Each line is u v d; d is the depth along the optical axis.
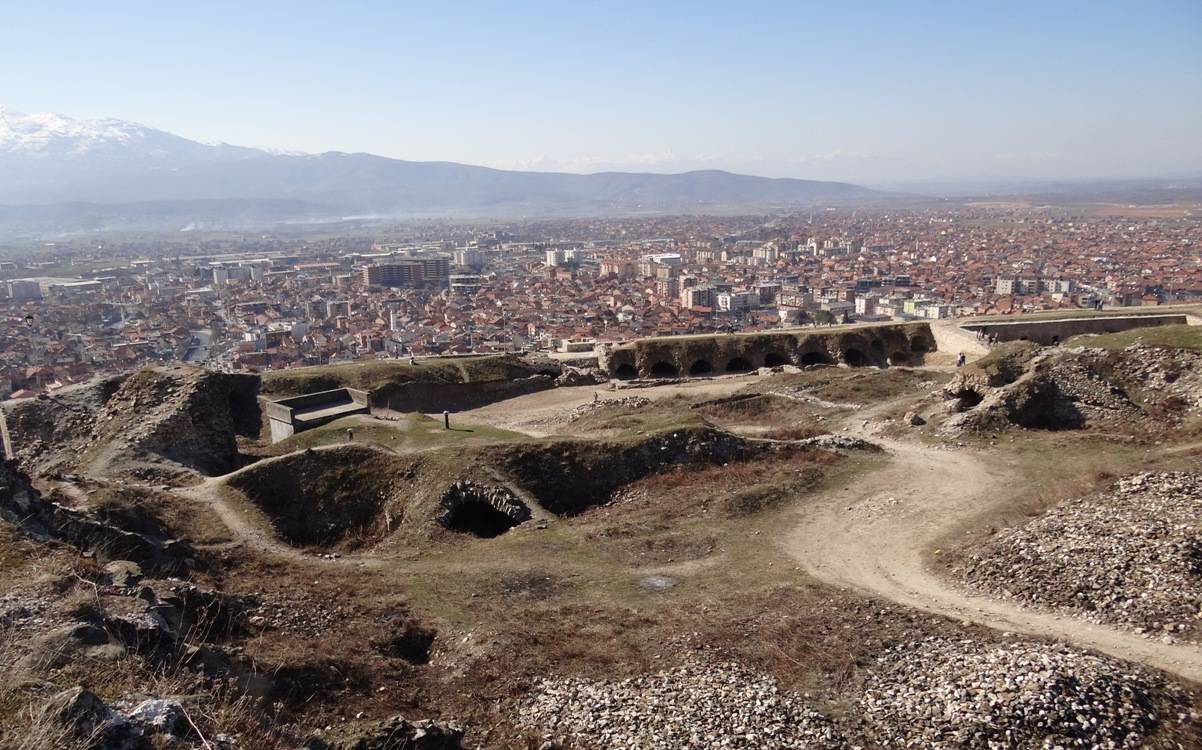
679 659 23.30
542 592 29.83
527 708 21.14
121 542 28.19
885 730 19.27
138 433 50.00
